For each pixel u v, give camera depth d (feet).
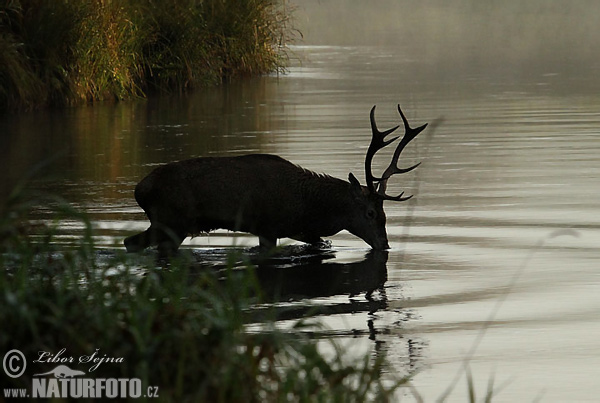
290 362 75.77
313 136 228.43
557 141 219.00
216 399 69.36
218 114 269.23
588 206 151.23
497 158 197.77
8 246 85.61
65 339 73.41
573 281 111.55
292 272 117.50
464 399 78.02
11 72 269.44
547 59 418.31
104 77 296.51
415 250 127.65
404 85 335.26
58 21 280.72
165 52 322.75
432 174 181.16
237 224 116.78
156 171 126.52
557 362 85.92
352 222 129.18
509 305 102.73
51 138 225.35
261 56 368.48
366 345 89.97
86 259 84.94
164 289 80.12
